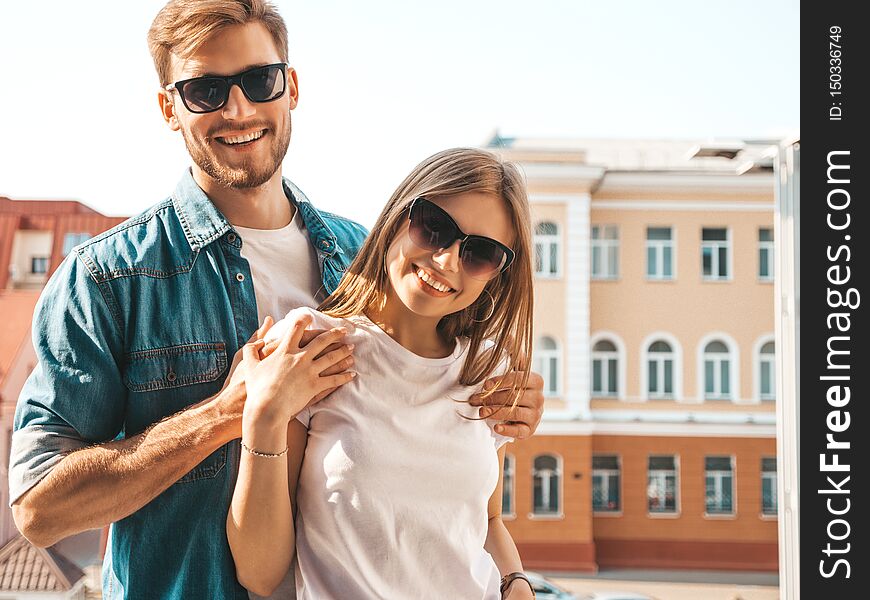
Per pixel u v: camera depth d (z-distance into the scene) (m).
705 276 18.56
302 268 1.85
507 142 19.75
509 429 1.65
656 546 17.88
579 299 17.64
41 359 1.61
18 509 1.53
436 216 1.48
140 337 1.64
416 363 1.55
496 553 1.80
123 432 1.71
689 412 18.23
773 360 18.38
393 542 1.51
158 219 1.73
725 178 18.53
